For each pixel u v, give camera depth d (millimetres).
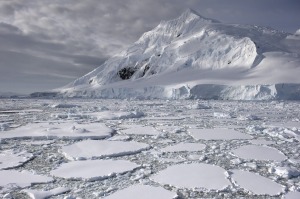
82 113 27781
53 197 7219
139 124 20484
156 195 7309
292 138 14547
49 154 11555
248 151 11930
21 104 46281
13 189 7750
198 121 22297
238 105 44438
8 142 13891
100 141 13680
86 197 7219
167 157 11070
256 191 7672
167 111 31734
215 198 7250
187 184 8148
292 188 7777
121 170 9344
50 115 26312
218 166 9750
